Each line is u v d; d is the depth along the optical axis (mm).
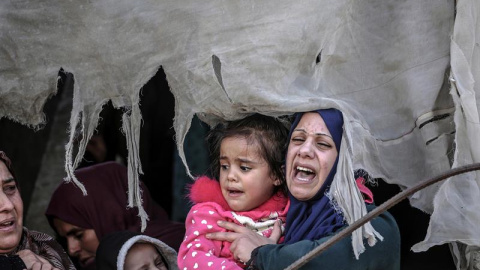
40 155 6301
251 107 3883
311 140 3822
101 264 4402
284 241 3912
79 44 3906
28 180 6156
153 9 3859
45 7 3908
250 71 3846
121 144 5918
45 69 3949
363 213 3754
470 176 3982
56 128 6418
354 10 3979
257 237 3896
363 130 3951
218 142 4051
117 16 3869
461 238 4004
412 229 5234
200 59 3854
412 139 4066
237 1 3828
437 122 4055
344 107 3867
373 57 4012
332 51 3969
